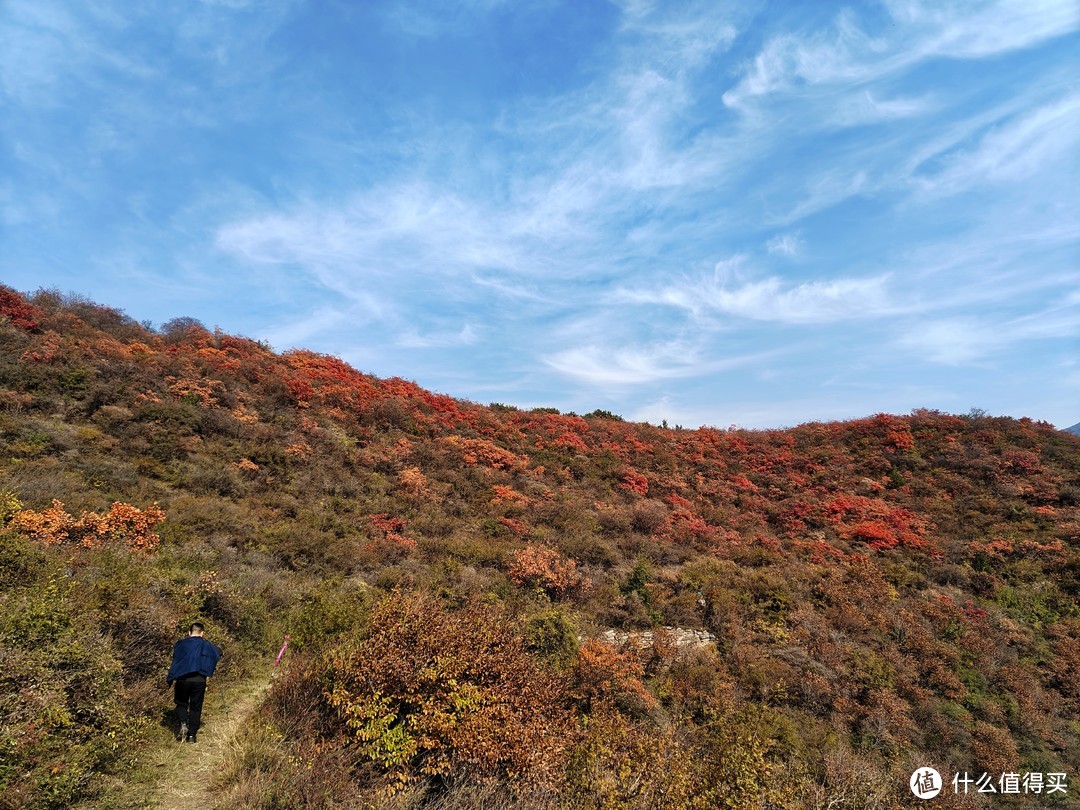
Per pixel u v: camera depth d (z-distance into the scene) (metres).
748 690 11.55
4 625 5.73
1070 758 10.85
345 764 5.67
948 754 10.60
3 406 15.86
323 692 6.59
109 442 15.85
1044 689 12.97
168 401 19.39
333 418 24.23
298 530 14.65
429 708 6.18
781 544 21.41
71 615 6.57
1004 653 13.93
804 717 10.98
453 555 15.81
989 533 21.27
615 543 19.14
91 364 19.72
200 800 5.10
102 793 4.86
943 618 15.33
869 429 33.41
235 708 7.30
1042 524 21.25
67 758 4.80
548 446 29.31
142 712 6.33
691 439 34.69
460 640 7.07
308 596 11.41
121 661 6.69
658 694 10.85
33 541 9.12
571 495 23.56
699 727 9.85
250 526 14.20
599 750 6.52
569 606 14.12
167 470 15.85
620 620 14.11
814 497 26.19
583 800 5.91
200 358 24.44
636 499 24.89
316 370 29.66
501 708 6.55
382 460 21.78
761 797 6.60
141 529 11.66
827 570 17.64
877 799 7.93
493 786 5.80
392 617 7.39
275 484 17.69
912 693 11.84
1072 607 16.25
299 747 5.76
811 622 14.24
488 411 34.34
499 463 25.12
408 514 18.52
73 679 5.64
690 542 20.48
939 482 26.42
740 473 29.91
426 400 31.67
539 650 10.38
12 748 4.47
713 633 13.95
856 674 12.22
